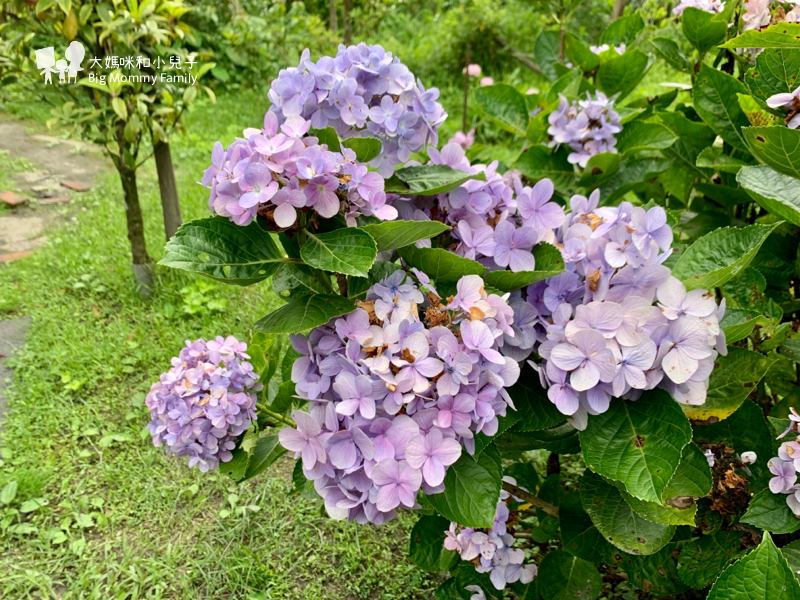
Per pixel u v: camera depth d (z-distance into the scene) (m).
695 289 0.49
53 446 1.21
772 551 0.36
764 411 0.76
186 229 0.46
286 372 0.72
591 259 0.51
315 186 0.45
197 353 0.78
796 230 0.78
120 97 1.53
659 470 0.46
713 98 0.75
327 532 1.03
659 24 1.97
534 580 0.72
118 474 1.14
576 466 1.12
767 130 0.57
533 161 1.00
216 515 1.07
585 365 0.47
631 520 0.55
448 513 0.48
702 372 0.49
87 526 1.04
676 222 0.66
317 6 4.21
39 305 1.62
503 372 0.47
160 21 1.55
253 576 0.95
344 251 0.45
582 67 1.08
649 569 0.65
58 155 2.68
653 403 0.49
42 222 2.10
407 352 0.45
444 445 0.44
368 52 0.53
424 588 0.94
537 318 0.52
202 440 0.73
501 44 3.29
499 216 0.57
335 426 0.46
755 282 0.70
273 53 3.38
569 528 0.68
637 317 0.48
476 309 0.46
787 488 0.52
